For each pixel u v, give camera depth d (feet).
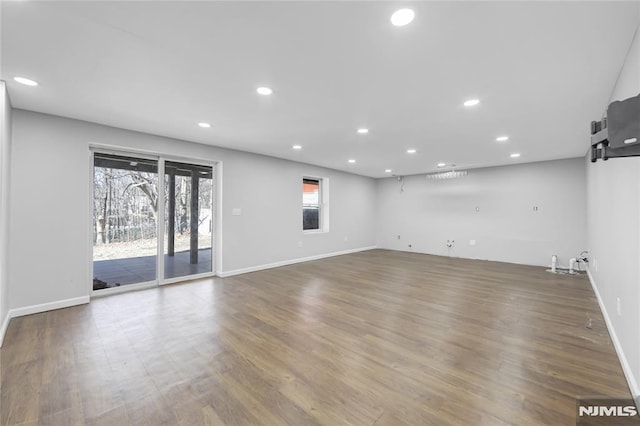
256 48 6.53
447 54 6.68
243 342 8.70
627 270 7.16
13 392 6.27
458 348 8.34
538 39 6.03
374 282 15.92
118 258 13.87
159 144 14.21
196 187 16.60
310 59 6.98
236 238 17.63
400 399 6.09
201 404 5.93
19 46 6.45
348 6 5.08
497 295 13.55
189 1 4.98
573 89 8.45
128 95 9.21
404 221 28.25
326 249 24.47
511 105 9.75
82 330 9.45
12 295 10.32
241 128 12.76
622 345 7.55
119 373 7.04
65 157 11.49
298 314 11.02
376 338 8.98
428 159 19.93
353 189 27.32
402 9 5.15
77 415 5.60
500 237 22.38
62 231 11.44
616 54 6.56
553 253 20.04
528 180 21.08
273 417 5.56
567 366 7.38
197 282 15.72
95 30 5.86
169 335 9.14
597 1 4.89
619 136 4.38
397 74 7.70
